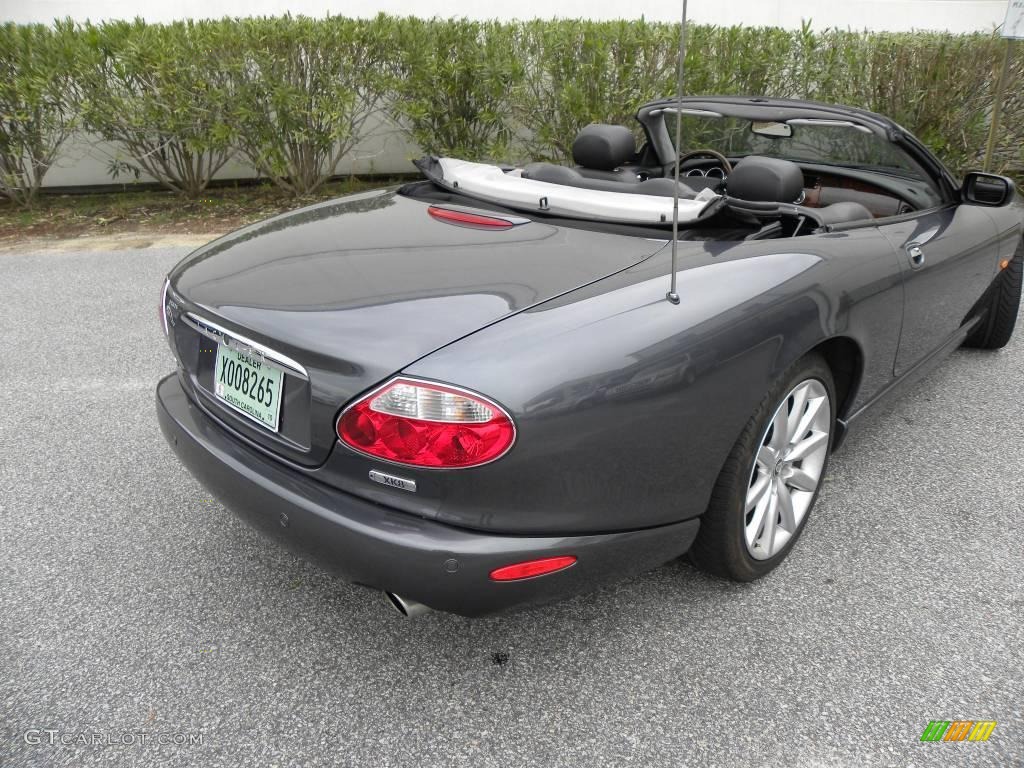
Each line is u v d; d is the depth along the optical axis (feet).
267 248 7.73
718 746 6.18
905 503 9.41
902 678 6.81
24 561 8.38
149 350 14.07
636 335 6.01
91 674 6.90
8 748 6.14
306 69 24.08
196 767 6.02
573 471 5.78
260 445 6.60
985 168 23.29
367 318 5.99
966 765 5.98
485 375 5.45
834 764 6.00
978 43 25.64
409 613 5.96
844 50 26.30
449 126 25.75
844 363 8.40
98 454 10.54
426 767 6.03
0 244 21.79
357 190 27.37
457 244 7.33
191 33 23.43
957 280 10.23
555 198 8.10
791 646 7.18
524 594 5.92
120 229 23.35
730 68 25.98
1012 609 7.63
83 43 23.20
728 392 6.50
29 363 13.48
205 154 27.68
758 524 7.60
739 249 7.30
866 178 10.75
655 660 7.04
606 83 25.17
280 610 7.70
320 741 6.25
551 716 6.48
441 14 28.76
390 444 5.53
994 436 11.00
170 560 8.43
